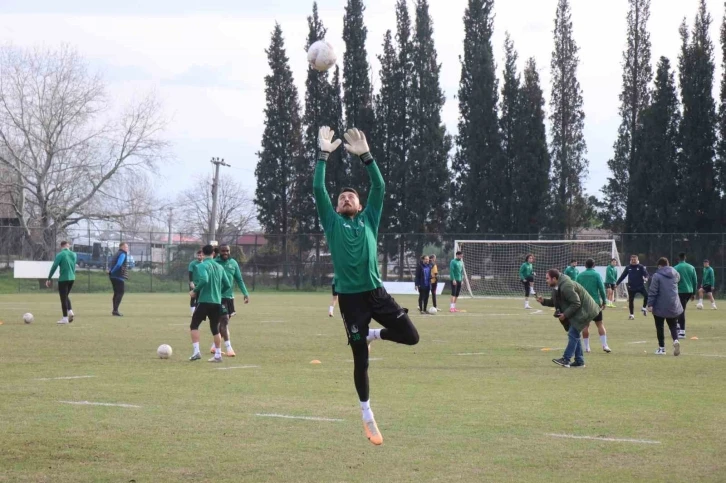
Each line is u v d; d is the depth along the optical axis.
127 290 57.97
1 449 7.86
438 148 63.28
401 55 63.84
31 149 57.09
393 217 63.97
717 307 40.12
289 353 17.20
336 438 8.42
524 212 60.53
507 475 6.96
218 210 104.69
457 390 11.89
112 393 11.32
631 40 63.03
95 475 6.93
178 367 14.53
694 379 13.37
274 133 67.50
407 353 17.41
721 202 56.03
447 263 59.91
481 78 62.12
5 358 15.66
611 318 31.42
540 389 12.06
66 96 57.62
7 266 55.03
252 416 9.61
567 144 64.00
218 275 15.70
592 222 70.06
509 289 55.81
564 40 64.06
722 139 56.34
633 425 9.20
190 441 8.25
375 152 63.84
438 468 7.20
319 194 7.62
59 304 37.38
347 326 7.52
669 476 6.95
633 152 61.44
